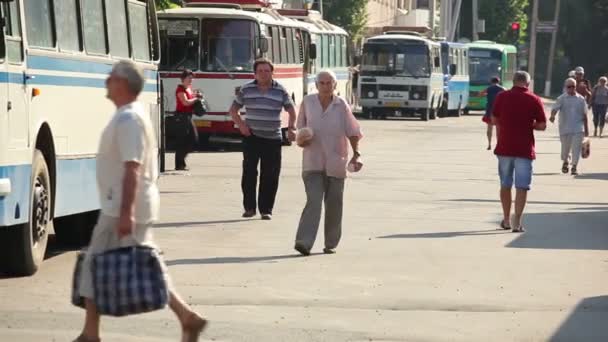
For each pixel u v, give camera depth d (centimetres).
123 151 1460
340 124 2641
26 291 2111
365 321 1917
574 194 4222
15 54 2169
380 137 7456
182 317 1501
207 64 5866
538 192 4272
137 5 3100
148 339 1752
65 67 2470
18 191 2169
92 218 2758
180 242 2798
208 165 5078
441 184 4441
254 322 1891
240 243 2797
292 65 6662
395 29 10719
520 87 3138
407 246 2797
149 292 1455
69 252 2639
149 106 3244
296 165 5225
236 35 5881
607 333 1858
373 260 2561
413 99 9556
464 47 11288
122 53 2936
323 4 11219
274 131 3269
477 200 3912
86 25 2634
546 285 2284
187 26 5866
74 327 1820
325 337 1794
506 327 1892
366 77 9638
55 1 2430
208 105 5866
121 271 1451
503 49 11900
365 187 4269
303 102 2658
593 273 2442
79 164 2569
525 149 3138
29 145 2231
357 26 11325
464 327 1886
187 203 3653
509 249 2778
